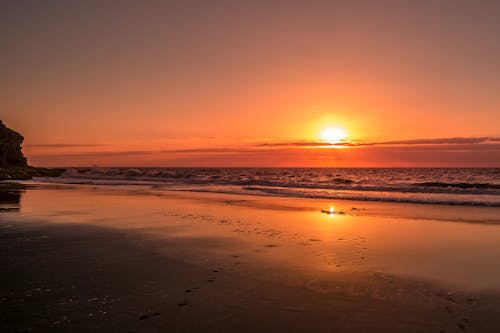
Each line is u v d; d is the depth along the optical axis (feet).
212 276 20.25
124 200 62.90
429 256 24.97
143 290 17.87
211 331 13.46
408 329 13.74
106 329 13.55
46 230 33.78
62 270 21.11
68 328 13.61
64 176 171.12
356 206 55.01
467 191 76.74
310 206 54.70
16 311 15.19
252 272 21.04
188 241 29.40
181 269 21.56
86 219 40.78
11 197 67.05
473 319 14.69
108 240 29.60
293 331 13.52
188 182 122.42
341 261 23.58
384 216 43.98
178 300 16.57
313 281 19.51
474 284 19.19
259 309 15.61
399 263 23.17
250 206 54.70
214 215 44.60
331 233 33.17
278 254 25.31
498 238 31.09
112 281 19.21
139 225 37.04
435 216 44.29
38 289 17.88
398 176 211.82
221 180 120.47
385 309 15.71
